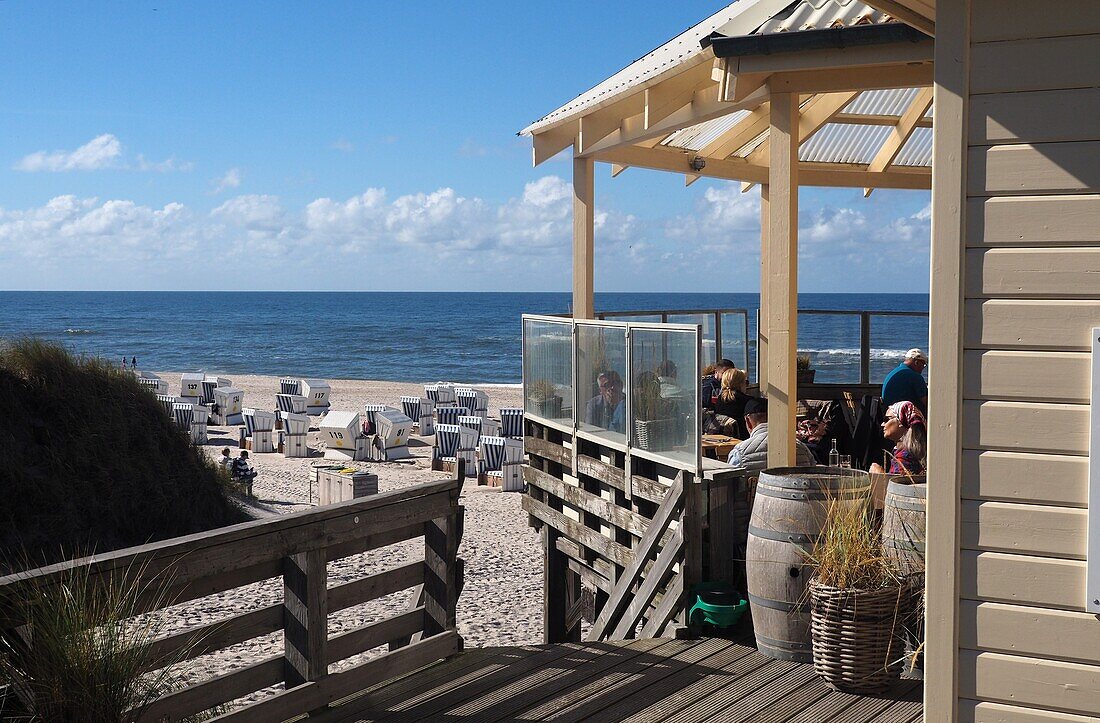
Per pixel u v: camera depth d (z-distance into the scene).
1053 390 3.34
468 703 4.64
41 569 3.60
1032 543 3.39
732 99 6.51
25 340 14.21
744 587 6.21
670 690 4.83
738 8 8.90
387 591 4.96
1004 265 3.37
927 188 11.91
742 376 9.50
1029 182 3.33
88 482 13.14
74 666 3.43
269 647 9.69
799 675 5.03
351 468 20.92
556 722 4.43
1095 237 3.27
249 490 17.75
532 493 9.39
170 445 14.97
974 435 3.44
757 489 5.46
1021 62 3.33
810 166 11.67
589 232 9.35
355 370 72.00
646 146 10.13
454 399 34.03
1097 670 3.33
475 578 12.75
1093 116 3.26
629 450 7.15
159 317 133.25
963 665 3.49
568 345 8.44
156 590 3.88
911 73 6.31
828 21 6.12
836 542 4.84
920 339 10.48
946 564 3.48
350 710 4.54
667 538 6.43
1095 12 3.24
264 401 40.69
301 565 4.46
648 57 9.66
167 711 3.90
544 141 9.39
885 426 6.12
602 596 8.25
